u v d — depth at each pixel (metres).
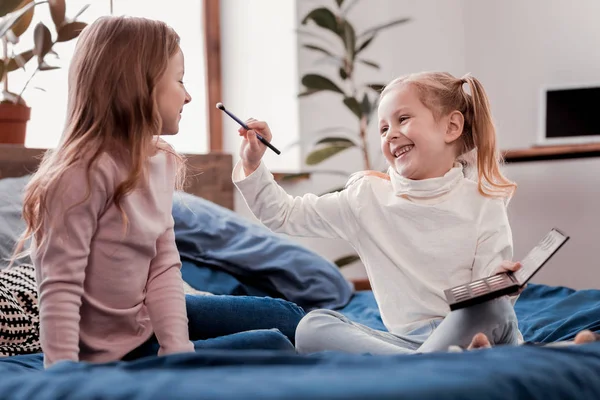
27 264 1.73
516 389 0.80
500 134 3.63
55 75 2.70
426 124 1.48
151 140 1.33
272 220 1.52
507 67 3.62
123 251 1.25
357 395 0.70
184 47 3.27
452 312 1.20
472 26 3.71
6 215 1.90
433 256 1.43
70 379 0.82
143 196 1.29
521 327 1.70
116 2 2.91
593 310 1.58
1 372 1.05
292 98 3.28
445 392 0.74
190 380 0.76
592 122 3.22
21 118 2.28
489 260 1.42
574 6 3.46
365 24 3.50
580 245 3.43
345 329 1.26
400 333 1.43
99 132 1.24
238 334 1.33
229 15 3.39
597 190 3.39
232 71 3.40
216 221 2.30
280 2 3.29
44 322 1.16
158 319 1.29
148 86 1.28
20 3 2.12
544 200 3.51
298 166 3.28
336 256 3.38
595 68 3.41
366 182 1.53
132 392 0.74
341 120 3.42
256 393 0.70
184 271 2.11
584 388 0.87
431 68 3.67
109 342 1.26
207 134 3.35
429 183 1.46
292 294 2.18
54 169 1.20
